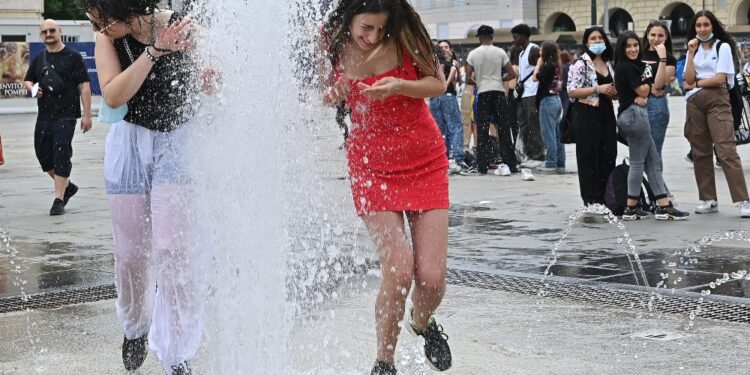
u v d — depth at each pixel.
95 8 7.71
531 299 11.40
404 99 7.60
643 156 17.97
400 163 7.69
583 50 19.19
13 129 54.44
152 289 8.50
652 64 19.39
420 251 7.77
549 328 9.99
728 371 8.34
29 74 20.22
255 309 8.20
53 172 20.69
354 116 7.80
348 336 9.31
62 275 13.38
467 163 28.83
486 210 19.72
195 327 8.14
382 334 7.86
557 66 28.14
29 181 27.56
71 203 22.09
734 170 18.02
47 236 17.16
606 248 14.95
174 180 7.99
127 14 7.72
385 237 7.71
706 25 18.16
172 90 7.93
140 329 8.55
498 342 9.45
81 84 20.39
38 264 14.30
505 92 27.41
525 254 14.57
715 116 18.16
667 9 127.06
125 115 7.98
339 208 11.62
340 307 10.36
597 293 11.66
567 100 29.77
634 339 9.50
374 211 7.72
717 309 10.75
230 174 8.14
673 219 17.91
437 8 137.38
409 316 8.32
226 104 8.08
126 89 7.66
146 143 7.97
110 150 8.07
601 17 132.12
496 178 26.38
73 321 10.59
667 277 12.62
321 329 9.52
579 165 19.02
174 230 8.00
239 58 8.09
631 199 18.06
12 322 10.58
